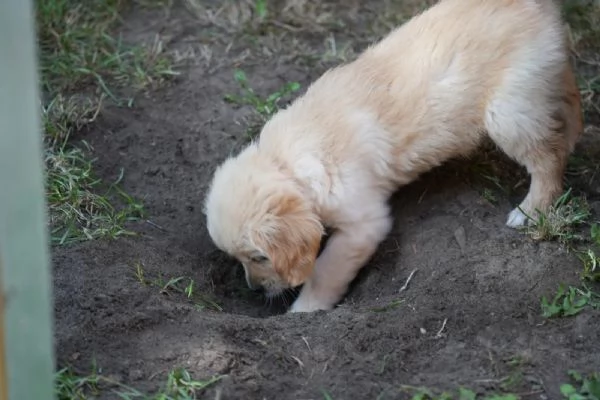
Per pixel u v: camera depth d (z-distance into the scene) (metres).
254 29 7.72
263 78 7.18
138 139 6.53
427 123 5.56
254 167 5.34
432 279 5.16
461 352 4.53
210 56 7.38
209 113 6.79
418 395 4.17
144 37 7.64
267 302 5.59
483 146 6.19
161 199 6.05
